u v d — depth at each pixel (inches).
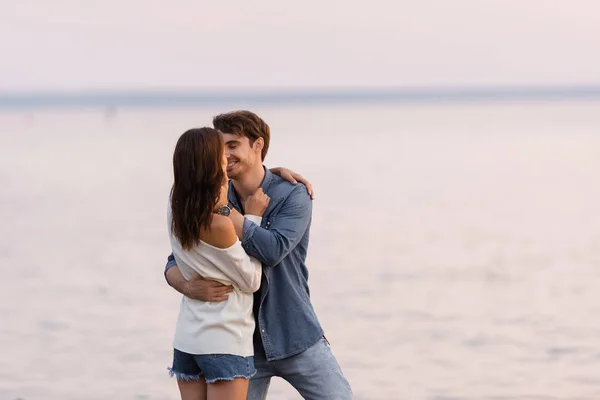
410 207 839.7
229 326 160.4
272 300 171.5
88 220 780.0
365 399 276.2
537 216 774.5
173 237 161.3
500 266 531.2
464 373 306.2
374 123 3125.0
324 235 659.4
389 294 446.9
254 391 177.6
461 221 741.3
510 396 278.1
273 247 164.2
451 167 1285.7
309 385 175.0
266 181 174.2
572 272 512.1
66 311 412.2
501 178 1127.6
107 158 1578.5
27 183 1146.0
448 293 450.3
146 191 1040.8
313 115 4407.0
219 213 158.4
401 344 346.3
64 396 278.7
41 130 2903.5
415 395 279.7
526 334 363.9
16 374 305.3
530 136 2135.8
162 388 289.3
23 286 477.7
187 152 155.7
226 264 158.9
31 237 676.7
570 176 1149.7
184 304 165.2
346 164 1323.8
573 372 306.8
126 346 345.1
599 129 2469.2
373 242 624.1
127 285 478.3
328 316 398.0
